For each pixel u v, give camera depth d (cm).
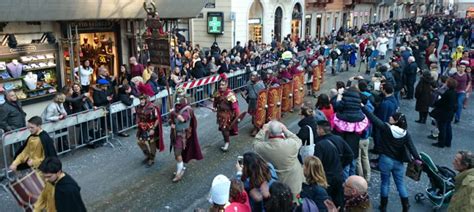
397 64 1337
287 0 2884
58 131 927
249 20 2580
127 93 1077
